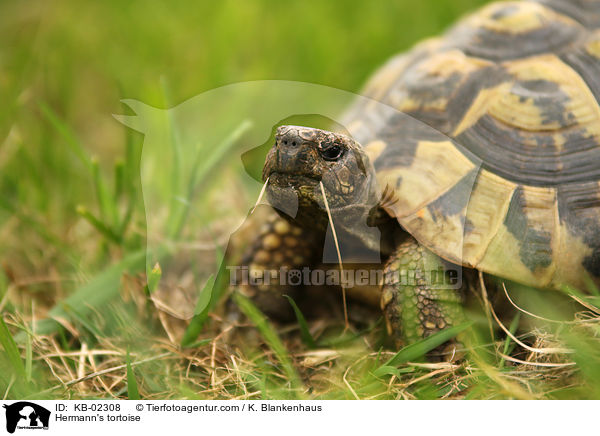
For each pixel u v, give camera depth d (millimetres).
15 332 3818
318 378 3365
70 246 4770
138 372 3424
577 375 3111
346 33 8523
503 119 3842
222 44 8180
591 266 3572
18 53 7117
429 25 8273
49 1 8461
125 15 8961
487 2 8172
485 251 3426
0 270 4523
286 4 9047
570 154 3766
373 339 3670
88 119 7426
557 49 4105
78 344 3812
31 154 6039
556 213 3607
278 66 8016
